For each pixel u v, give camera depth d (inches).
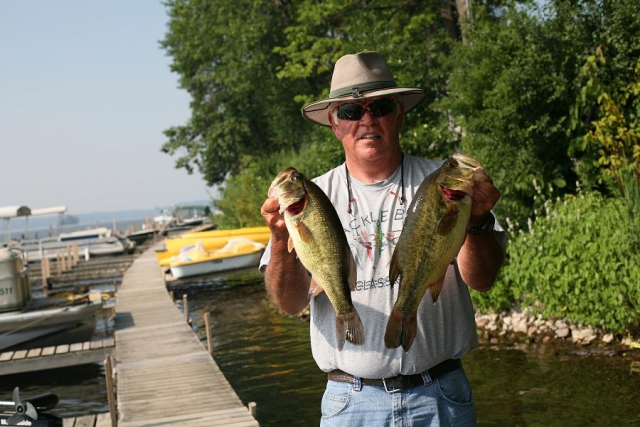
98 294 689.6
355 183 141.5
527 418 310.0
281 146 1786.4
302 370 460.8
